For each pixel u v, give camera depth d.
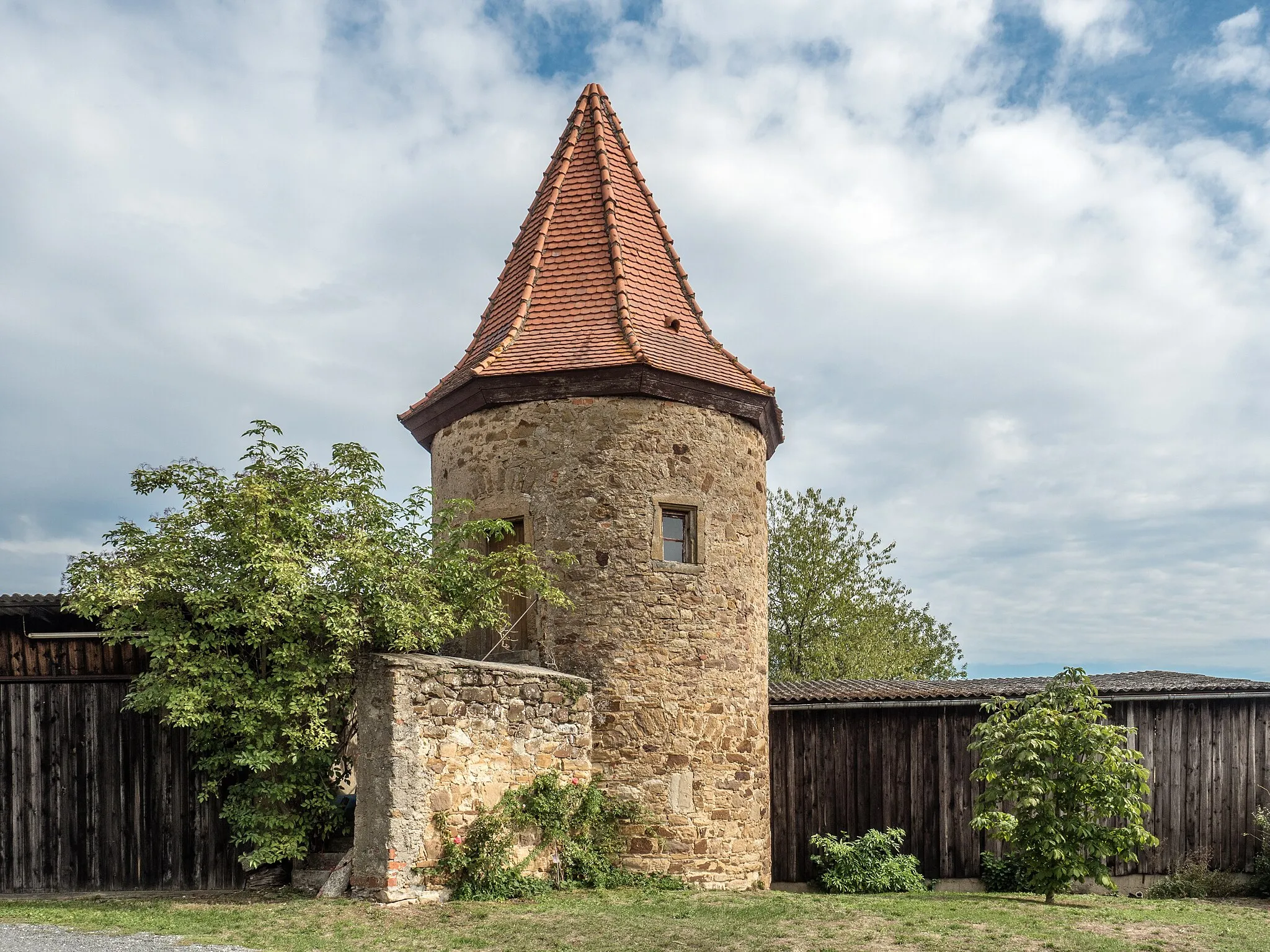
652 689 11.59
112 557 10.02
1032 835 11.04
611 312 12.69
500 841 10.24
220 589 10.01
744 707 12.20
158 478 10.30
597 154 14.07
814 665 22.77
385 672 9.77
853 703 13.58
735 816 11.87
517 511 12.03
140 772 10.61
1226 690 14.27
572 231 13.54
